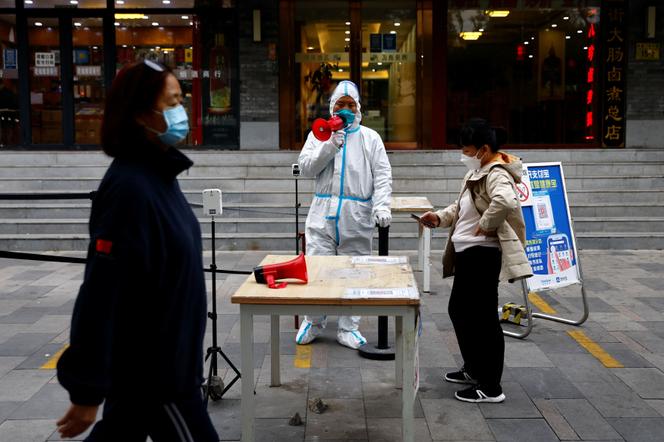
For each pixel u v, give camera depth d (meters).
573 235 5.72
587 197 10.01
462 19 12.34
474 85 12.46
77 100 12.31
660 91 11.99
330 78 12.38
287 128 12.34
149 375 2.15
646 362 4.79
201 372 2.34
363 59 12.38
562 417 3.88
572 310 6.19
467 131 4.05
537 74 12.41
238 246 8.98
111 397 2.18
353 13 12.29
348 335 5.11
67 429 2.02
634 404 4.07
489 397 4.09
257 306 3.23
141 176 2.11
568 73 12.38
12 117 12.36
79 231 9.23
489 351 4.07
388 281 3.51
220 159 11.02
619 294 6.72
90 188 10.12
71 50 12.24
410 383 3.26
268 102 12.13
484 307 4.07
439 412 3.96
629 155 11.11
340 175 4.96
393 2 12.29
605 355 4.95
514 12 12.35
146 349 2.14
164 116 2.17
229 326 5.61
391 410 3.99
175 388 2.18
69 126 12.33
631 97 12.05
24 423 3.78
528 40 12.38
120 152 2.16
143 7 12.20
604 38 12.12
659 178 10.27
